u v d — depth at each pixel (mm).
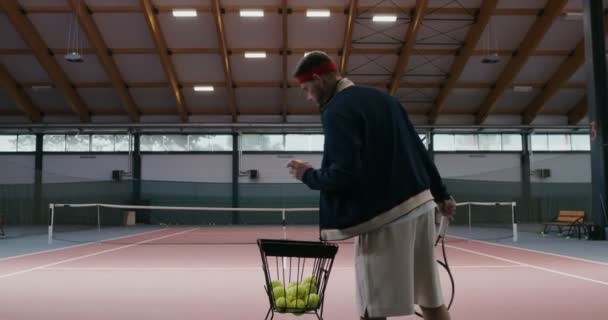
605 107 13906
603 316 4141
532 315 4184
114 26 20125
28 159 26078
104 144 26234
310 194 25641
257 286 5746
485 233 16922
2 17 19656
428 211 2012
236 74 22781
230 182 26016
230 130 26094
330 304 4680
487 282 6012
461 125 25203
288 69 22297
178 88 23375
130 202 25297
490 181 23953
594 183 13938
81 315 4246
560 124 26062
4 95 24234
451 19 19750
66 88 22969
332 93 2113
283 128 26000
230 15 19641
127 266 7770
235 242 13312
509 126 25312
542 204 23875
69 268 7520
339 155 1875
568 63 21969
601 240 13359
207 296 5133
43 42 20719
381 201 1927
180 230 20641
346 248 10953
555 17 18953
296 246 2418
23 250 10703
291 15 19641
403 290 1912
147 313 4324
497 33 20531
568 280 6160
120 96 23172
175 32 20438
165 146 26266
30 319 4102
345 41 20562
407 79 23141
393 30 20375
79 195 24359
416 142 2158
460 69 21484
